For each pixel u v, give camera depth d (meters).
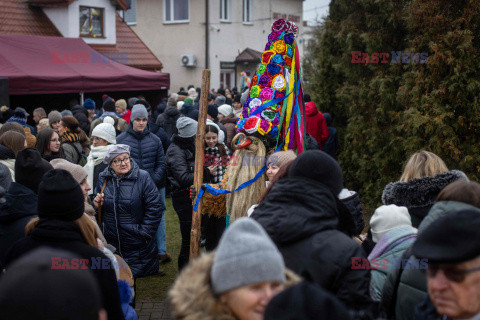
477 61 5.87
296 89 4.30
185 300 1.66
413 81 6.33
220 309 1.63
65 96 14.84
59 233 2.34
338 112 8.77
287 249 2.11
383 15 6.93
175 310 1.67
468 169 6.13
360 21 7.39
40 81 11.55
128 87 13.79
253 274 1.58
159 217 4.61
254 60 23.38
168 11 23.70
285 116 4.20
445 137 6.02
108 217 4.50
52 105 14.64
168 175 5.03
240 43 24.38
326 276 2.02
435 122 5.88
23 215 2.94
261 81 4.25
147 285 5.13
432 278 1.64
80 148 5.95
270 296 1.61
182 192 4.95
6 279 1.15
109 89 13.26
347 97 7.70
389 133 6.99
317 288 1.32
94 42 17.64
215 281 1.63
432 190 2.94
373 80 6.91
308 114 7.03
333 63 8.52
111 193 4.49
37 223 2.45
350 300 2.00
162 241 5.79
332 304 1.27
